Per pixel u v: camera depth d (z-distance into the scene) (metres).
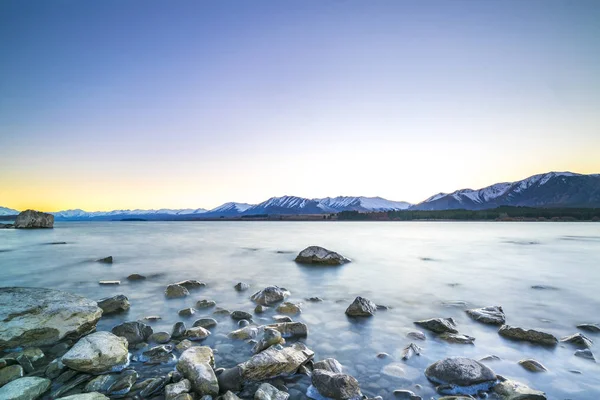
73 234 77.94
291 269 25.19
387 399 6.82
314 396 6.92
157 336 9.96
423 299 15.70
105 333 9.08
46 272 23.34
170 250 40.34
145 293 16.73
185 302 14.88
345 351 9.31
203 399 6.50
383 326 11.56
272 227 141.62
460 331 11.05
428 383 7.45
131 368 8.02
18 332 9.16
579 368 8.22
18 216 106.62
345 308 14.03
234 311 13.02
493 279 21.17
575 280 20.88
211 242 54.06
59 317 10.12
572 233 83.38
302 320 12.26
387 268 25.83
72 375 7.50
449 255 35.53
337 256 28.20
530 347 9.55
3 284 18.88
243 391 7.02
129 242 53.75
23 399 6.30
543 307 14.34
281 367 7.76
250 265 27.33
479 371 7.38
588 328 11.42
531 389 6.70
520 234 79.12
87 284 19.00
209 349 8.47
